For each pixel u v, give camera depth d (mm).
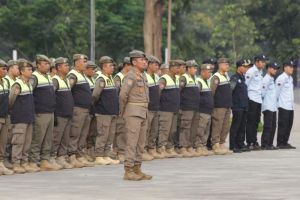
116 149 24875
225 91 27484
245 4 93312
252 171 22109
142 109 19734
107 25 74312
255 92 28891
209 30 118062
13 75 22094
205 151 27078
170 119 26094
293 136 36906
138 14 74938
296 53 83438
